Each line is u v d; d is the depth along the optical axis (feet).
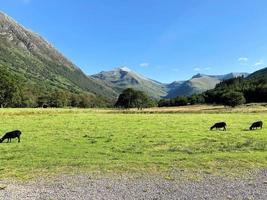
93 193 62.80
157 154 102.37
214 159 91.91
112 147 116.26
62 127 175.73
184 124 188.03
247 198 58.90
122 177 74.74
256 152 102.06
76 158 97.14
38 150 111.45
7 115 247.09
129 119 220.84
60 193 62.90
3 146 121.39
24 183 70.44
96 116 247.29
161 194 61.87
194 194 61.62
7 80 504.02
